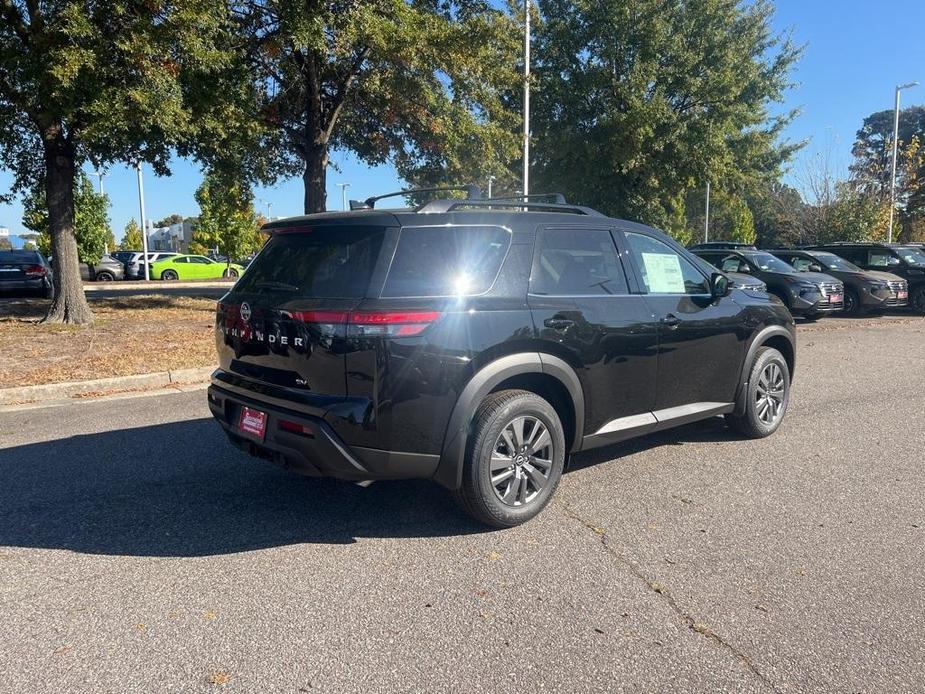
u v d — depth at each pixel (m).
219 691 2.52
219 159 14.59
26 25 10.07
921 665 2.70
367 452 3.49
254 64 14.12
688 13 23.00
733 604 3.15
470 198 4.45
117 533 3.90
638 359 4.48
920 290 17.05
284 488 4.61
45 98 9.77
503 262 3.89
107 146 12.27
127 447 5.54
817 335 13.04
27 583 3.32
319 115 15.49
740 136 24.66
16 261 16.97
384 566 3.51
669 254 4.98
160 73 9.93
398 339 3.44
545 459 4.06
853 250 18.47
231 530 3.95
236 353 4.07
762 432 5.77
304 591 3.25
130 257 32.69
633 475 4.91
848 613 3.08
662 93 23.19
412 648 2.79
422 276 3.60
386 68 13.66
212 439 5.76
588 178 24.45
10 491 4.55
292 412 3.60
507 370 3.76
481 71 13.73
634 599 3.19
